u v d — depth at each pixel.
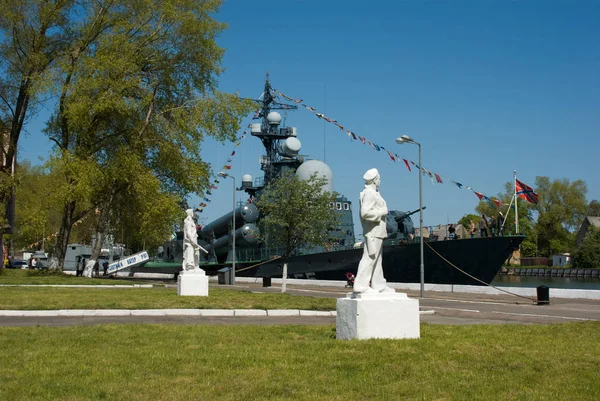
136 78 35.09
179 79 38.53
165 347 10.27
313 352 9.65
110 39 35.16
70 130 36.12
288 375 8.08
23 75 35.84
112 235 49.12
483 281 31.52
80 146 35.88
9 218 41.88
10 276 35.53
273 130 48.03
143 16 36.47
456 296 28.23
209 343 10.71
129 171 34.62
